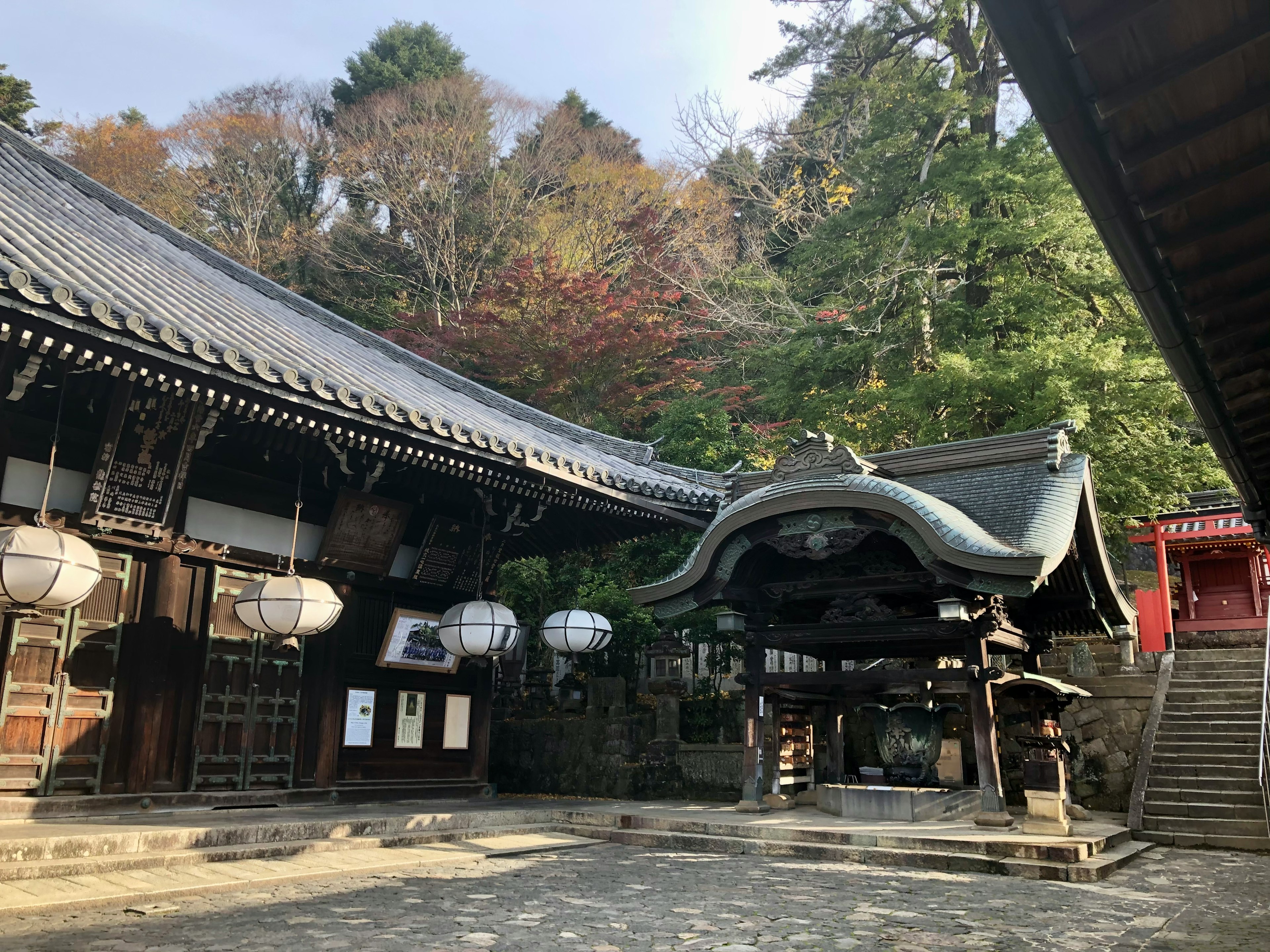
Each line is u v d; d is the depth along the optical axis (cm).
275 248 3512
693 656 1731
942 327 1898
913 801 955
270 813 933
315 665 1062
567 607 1797
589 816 1016
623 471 1259
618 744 1382
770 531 988
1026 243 1731
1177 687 1305
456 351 2820
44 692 834
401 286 3494
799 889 694
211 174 3553
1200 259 428
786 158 3228
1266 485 750
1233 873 806
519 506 1197
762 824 923
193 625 955
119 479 860
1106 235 402
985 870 779
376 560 1107
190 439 884
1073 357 1497
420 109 3534
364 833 877
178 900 618
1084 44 314
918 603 1102
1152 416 1541
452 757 1208
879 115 2008
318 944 498
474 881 711
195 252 1527
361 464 1072
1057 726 874
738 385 2788
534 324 2639
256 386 802
